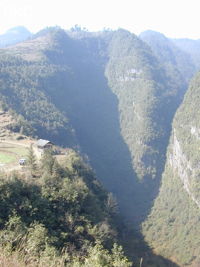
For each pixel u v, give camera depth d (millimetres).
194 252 110562
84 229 47125
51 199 48812
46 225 44062
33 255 12984
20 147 86438
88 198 55406
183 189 152250
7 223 34969
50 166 57281
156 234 129750
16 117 114562
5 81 171750
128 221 143625
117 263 23359
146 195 184625
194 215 130500
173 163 176750
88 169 77125
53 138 150875
